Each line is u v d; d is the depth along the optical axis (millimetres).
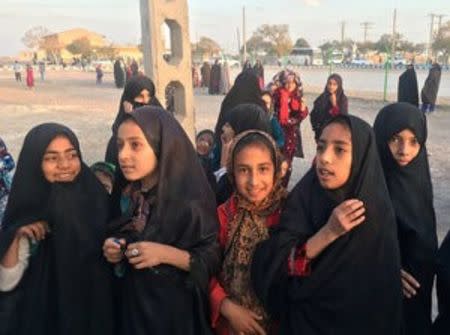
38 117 15188
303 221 1749
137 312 1778
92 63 72438
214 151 3467
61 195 1882
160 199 1779
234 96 4082
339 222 1565
